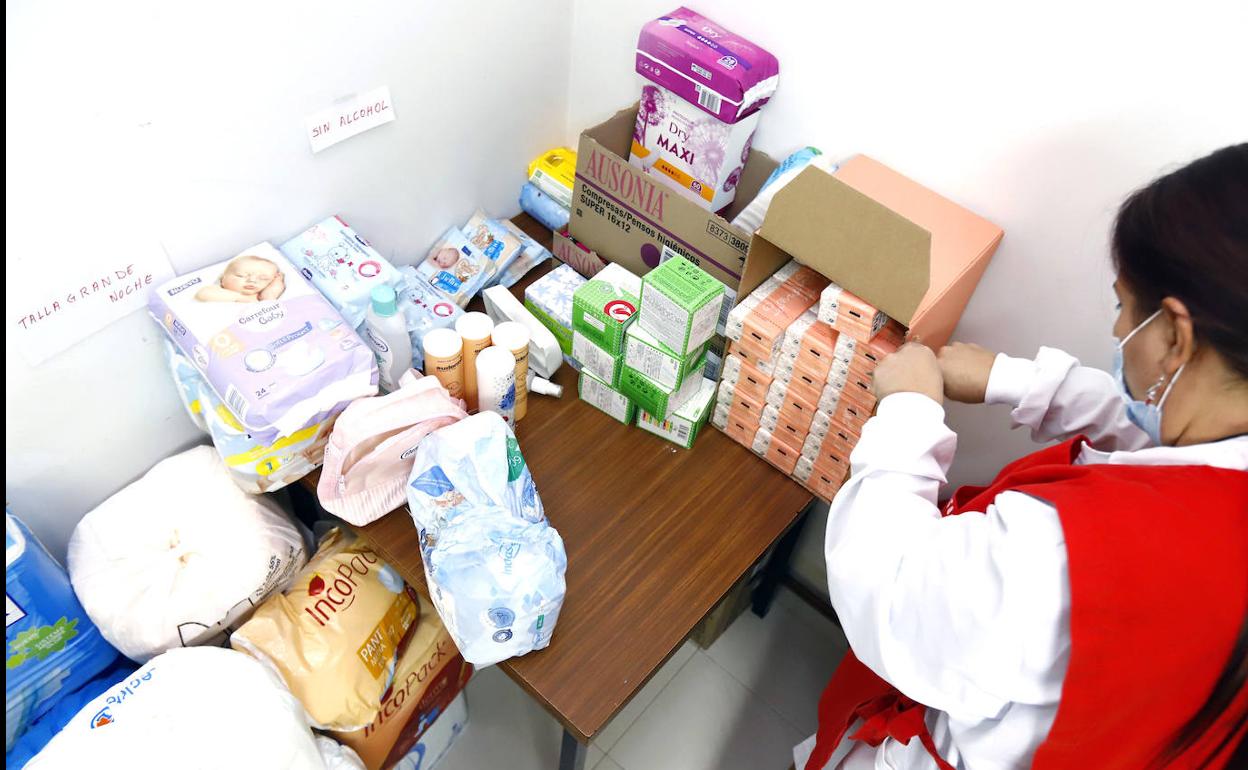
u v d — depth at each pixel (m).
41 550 1.08
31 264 0.94
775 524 1.20
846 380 1.09
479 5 1.25
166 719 0.98
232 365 1.04
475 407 1.24
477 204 1.52
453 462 1.05
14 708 1.09
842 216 0.97
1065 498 0.64
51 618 1.09
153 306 1.08
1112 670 0.60
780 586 1.91
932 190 1.19
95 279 1.01
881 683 0.98
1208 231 0.58
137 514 1.17
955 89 1.09
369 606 1.25
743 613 1.88
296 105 1.10
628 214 1.30
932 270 1.05
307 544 1.38
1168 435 0.70
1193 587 0.58
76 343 1.04
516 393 1.23
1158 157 0.98
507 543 0.97
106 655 1.19
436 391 1.12
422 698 1.35
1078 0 0.94
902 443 0.81
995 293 1.21
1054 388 0.96
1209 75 0.90
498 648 0.97
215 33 0.96
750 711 1.71
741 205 1.41
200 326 1.06
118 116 0.92
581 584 1.10
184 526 1.18
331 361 1.07
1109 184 1.03
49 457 1.11
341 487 1.08
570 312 1.31
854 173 1.20
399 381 1.23
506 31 1.33
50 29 0.82
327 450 1.07
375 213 1.34
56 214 0.93
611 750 1.64
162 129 0.98
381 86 1.19
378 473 1.09
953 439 0.83
